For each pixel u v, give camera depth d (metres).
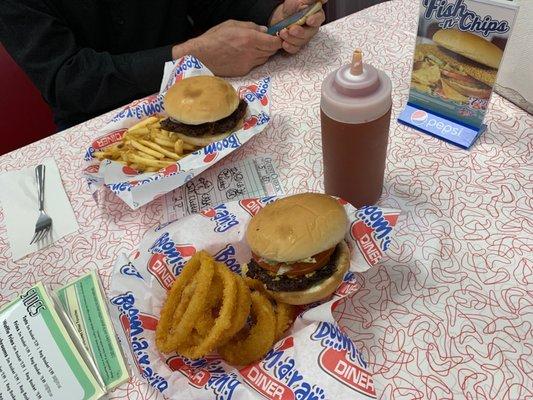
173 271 0.86
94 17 1.55
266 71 1.41
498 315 0.78
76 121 1.60
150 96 1.35
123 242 1.02
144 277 0.84
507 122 1.09
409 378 0.72
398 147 1.10
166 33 1.77
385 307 0.82
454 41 0.93
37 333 0.81
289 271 0.77
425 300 0.82
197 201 1.08
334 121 0.80
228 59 1.38
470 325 0.77
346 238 0.83
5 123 1.74
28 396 0.75
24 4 1.40
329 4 2.20
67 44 1.46
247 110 1.22
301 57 1.43
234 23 1.41
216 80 1.18
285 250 0.74
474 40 0.90
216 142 1.11
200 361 0.77
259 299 0.80
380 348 0.77
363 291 0.85
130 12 1.60
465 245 0.88
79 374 0.77
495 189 0.97
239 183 1.11
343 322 0.81
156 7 1.65
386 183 1.03
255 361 0.74
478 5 0.84
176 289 0.80
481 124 1.04
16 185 1.19
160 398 0.75
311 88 1.32
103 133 1.20
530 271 0.83
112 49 1.70
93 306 0.88
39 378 0.77
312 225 0.75
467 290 0.82
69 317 0.86
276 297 0.79
